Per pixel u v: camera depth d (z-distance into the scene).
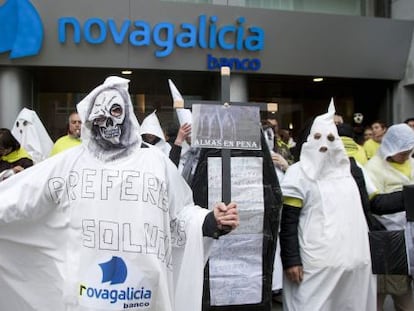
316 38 9.22
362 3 9.94
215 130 2.53
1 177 4.14
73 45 8.16
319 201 3.21
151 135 4.97
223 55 8.76
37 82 9.45
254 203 3.06
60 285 2.33
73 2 8.05
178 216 2.45
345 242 3.15
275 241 3.12
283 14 8.97
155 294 2.25
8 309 2.46
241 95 9.04
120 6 8.21
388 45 9.61
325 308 3.15
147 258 2.21
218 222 2.38
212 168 3.01
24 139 6.00
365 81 10.02
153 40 8.41
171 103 10.05
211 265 3.03
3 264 2.39
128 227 2.22
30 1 7.95
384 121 10.31
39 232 2.35
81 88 9.88
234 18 8.73
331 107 3.31
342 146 3.28
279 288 4.32
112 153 2.29
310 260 3.19
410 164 4.12
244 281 3.07
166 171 2.41
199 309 2.42
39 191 2.27
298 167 3.31
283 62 9.09
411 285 3.61
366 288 3.20
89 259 2.21
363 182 3.48
